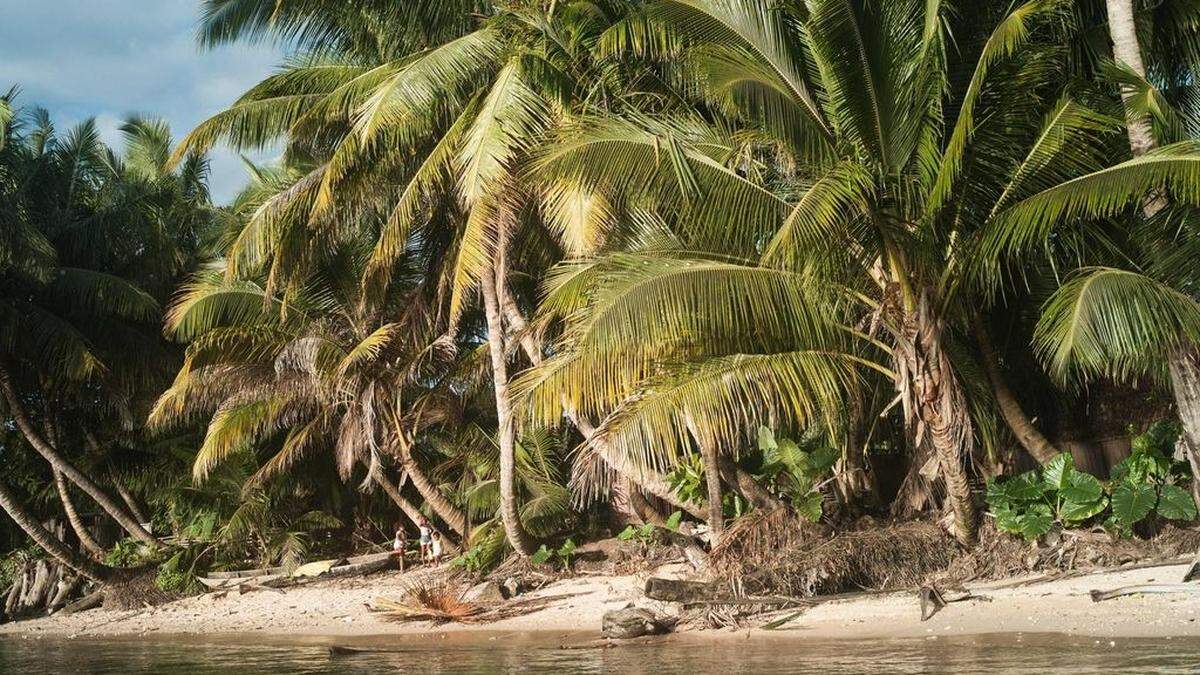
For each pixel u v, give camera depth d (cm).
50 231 2636
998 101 1192
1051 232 1248
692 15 1177
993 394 1405
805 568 1341
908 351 1205
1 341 2472
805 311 1198
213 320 2223
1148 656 798
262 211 1866
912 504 1473
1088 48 1310
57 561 2398
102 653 1513
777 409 1269
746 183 1167
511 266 1845
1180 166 975
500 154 1420
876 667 850
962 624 1080
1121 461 1404
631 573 1706
